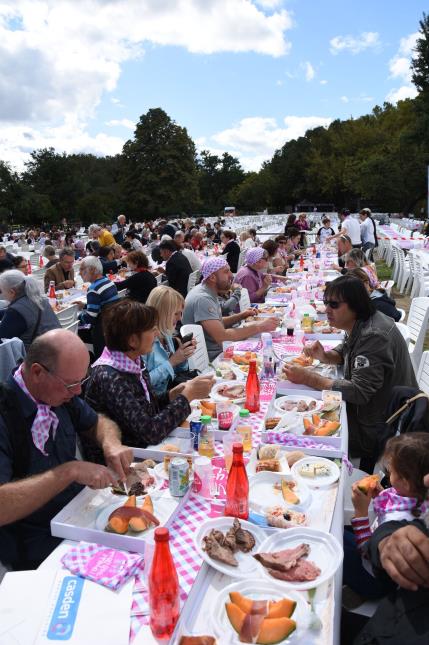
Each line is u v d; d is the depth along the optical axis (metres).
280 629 1.16
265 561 1.39
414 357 4.37
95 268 5.44
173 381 3.13
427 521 1.44
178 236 11.45
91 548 1.54
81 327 6.08
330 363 3.39
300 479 1.92
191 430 2.20
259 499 1.82
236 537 1.52
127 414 2.19
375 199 44.56
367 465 2.93
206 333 4.08
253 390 2.61
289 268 9.69
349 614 1.80
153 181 51.47
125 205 53.12
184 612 1.26
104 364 2.28
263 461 2.05
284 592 1.32
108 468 1.80
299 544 1.52
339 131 58.94
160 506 1.74
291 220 14.38
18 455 1.79
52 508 1.87
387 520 1.61
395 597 1.40
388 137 51.69
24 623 1.26
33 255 15.32
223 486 1.91
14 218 50.28
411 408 2.16
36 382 1.77
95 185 71.88
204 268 4.12
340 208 58.88
